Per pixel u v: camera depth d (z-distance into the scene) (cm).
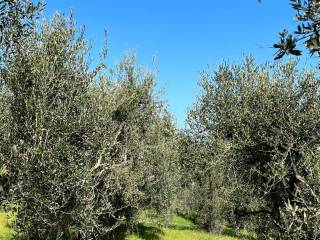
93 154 1149
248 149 1288
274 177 1129
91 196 1071
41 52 1050
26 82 1031
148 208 2347
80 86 1107
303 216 973
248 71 1537
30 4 764
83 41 1115
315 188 966
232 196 1367
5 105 1002
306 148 1148
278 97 1238
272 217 1261
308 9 383
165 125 2512
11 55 930
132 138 1911
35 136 969
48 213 987
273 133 1232
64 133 1019
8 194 959
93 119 1119
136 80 2062
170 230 2736
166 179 2405
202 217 2888
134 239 2209
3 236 1459
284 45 391
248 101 1317
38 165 968
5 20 743
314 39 380
